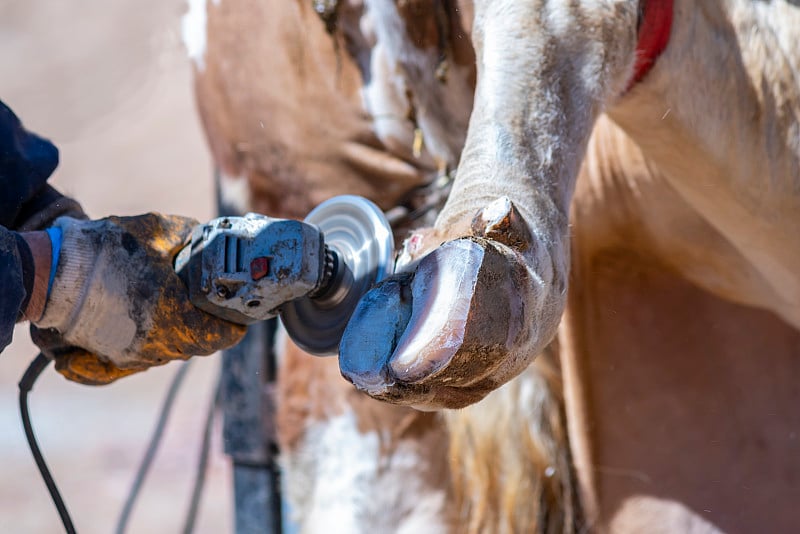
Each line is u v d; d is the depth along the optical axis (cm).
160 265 326
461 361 263
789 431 462
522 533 504
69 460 1183
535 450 498
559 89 312
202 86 526
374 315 272
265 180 524
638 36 339
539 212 294
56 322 328
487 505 504
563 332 471
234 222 321
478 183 295
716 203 389
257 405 552
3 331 308
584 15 317
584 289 471
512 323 268
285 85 497
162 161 1803
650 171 423
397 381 266
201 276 321
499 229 274
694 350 467
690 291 466
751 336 462
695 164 377
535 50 311
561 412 504
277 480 557
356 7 473
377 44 477
